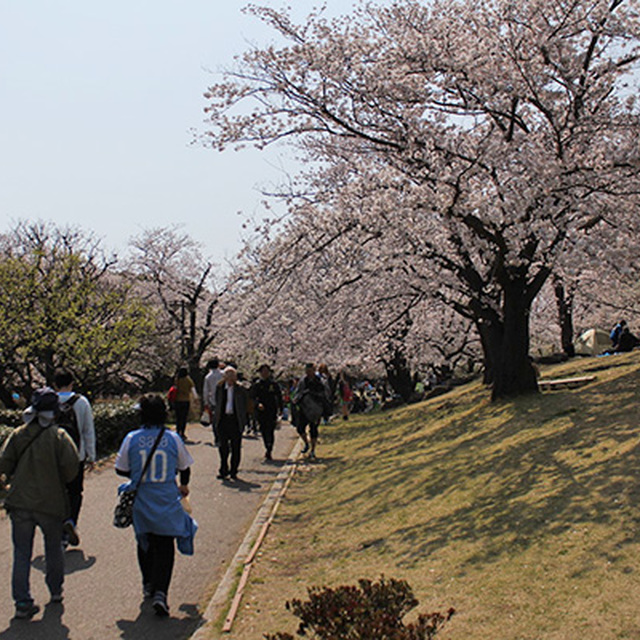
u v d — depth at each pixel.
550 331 34.06
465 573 6.02
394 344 25.84
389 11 14.02
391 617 4.01
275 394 15.84
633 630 4.38
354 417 29.22
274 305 18.80
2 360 20.02
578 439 9.48
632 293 28.09
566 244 13.05
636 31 12.88
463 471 9.90
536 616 4.85
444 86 13.29
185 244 42.78
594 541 5.90
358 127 13.60
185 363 40.09
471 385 26.48
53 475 6.06
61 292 19.92
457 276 16.48
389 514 8.90
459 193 12.74
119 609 6.08
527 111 14.86
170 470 6.18
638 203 13.16
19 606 5.80
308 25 13.16
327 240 15.24
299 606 4.34
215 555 7.84
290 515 9.99
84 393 21.42
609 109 14.31
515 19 12.58
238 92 12.91
